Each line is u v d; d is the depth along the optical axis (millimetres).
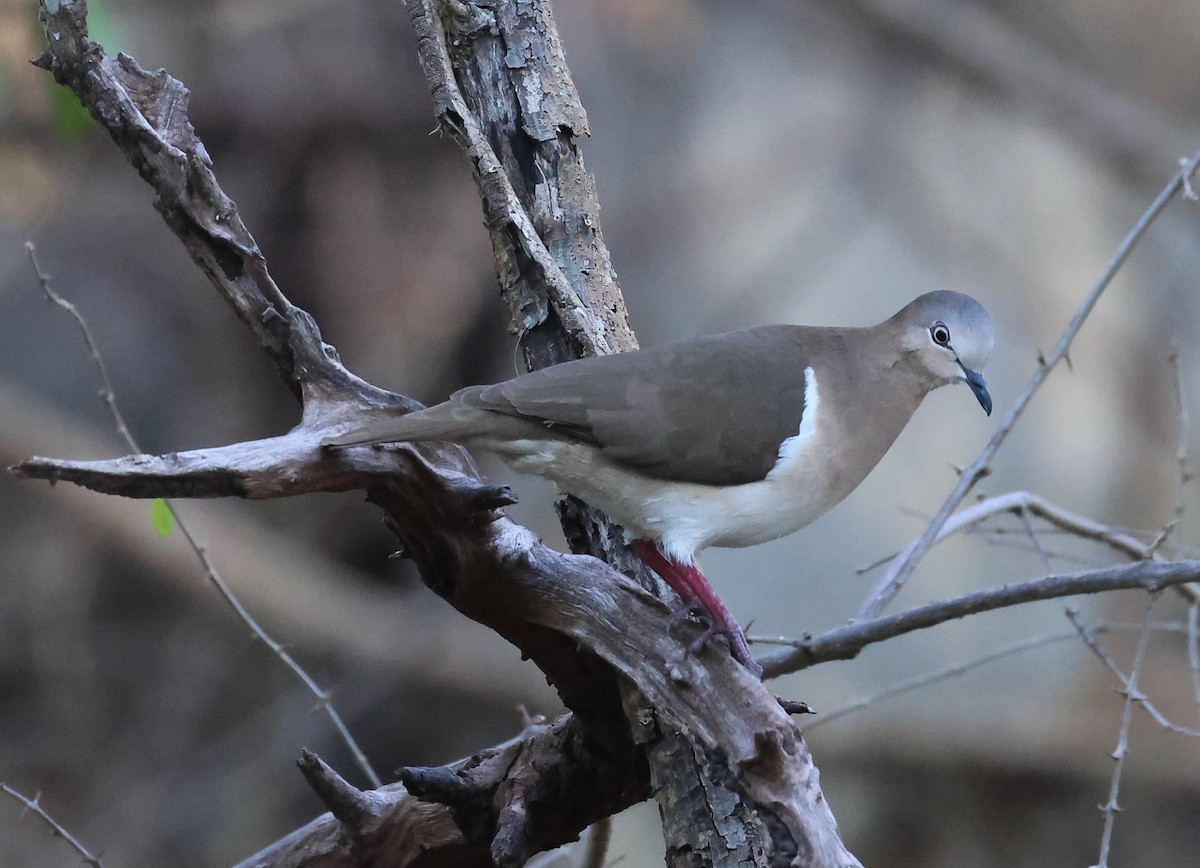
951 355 6309
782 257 17359
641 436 5656
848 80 17688
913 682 7391
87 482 4480
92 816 15141
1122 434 15953
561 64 6633
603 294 6453
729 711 4941
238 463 4715
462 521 5160
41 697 15859
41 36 9734
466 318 15695
